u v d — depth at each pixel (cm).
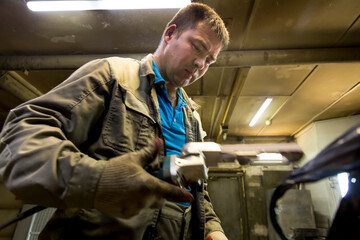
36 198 35
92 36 195
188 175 49
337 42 198
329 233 34
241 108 339
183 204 69
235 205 441
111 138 55
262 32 188
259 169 455
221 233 79
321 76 246
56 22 180
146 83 69
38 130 40
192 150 56
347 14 169
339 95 284
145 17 174
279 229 32
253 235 415
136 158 37
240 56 205
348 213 32
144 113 62
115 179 33
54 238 47
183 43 73
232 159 58
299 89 275
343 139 23
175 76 77
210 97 303
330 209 320
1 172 38
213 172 464
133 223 50
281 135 458
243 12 169
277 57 204
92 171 34
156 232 56
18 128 41
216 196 450
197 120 94
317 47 203
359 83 256
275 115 359
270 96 297
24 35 194
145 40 199
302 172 27
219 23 77
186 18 76
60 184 34
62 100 49
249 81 262
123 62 70
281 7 164
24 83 259
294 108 330
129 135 58
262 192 438
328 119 361
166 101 78
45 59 213
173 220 61
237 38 195
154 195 34
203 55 75
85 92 54
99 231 47
